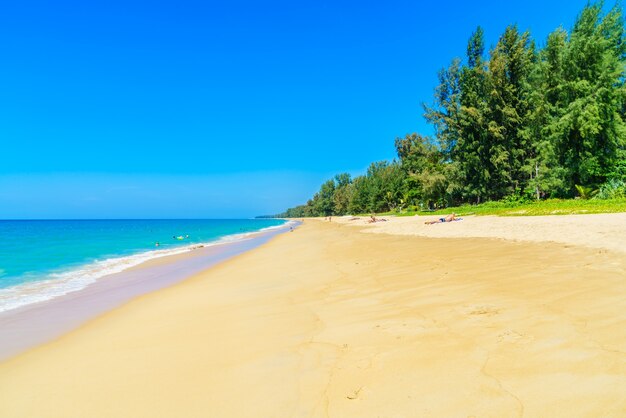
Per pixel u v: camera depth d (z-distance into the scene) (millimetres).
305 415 2891
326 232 34844
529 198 34156
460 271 7582
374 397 2998
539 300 4867
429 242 14336
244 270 12938
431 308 5207
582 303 4523
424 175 49844
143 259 19016
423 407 2758
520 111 39375
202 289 9758
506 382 2922
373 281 7914
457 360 3424
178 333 5625
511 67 40094
